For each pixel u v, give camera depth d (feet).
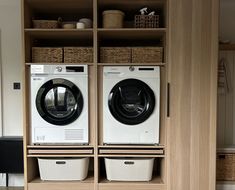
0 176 11.00
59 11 9.93
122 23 9.05
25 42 8.80
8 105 11.05
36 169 9.61
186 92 8.45
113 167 8.91
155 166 10.24
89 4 9.18
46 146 8.77
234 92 11.03
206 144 8.50
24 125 8.72
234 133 11.03
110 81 8.76
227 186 9.90
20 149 10.21
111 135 8.79
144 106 8.89
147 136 8.80
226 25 11.04
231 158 9.97
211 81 8.44
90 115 8.92
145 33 9.25
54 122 8.79
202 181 8.53
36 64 8.76
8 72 10.98
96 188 8.79
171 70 8.43
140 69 8.75
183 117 8.48
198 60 8.41
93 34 8.75
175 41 8.39
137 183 8.80
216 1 8.33
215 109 8.45
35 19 9.93
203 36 8.38
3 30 10.92
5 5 10.86
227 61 10.94
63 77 8.79
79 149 8.82
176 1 8.35
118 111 8.81
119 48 8.93
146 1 8.86
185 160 8.53
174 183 8.55
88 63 8.75
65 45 10.81
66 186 8.83
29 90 8.86
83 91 8.80
